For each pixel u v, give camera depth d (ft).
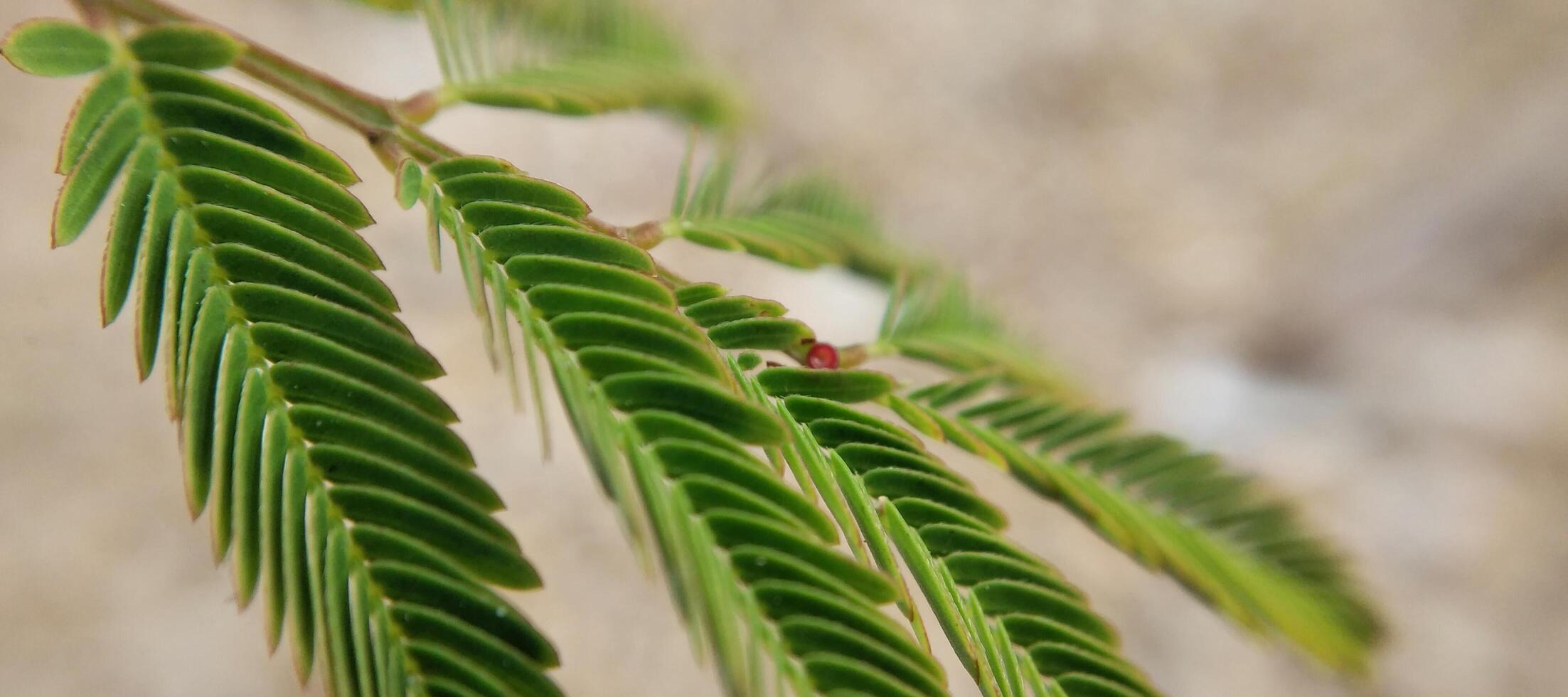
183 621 0.99
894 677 0.34
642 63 0.54
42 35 0.34
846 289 1.19
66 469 1.00
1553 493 1.29
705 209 0.42
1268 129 1.42
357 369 0.35
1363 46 1.42
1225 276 1.40
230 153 0.35
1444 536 1.27
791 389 0.36
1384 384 1.36
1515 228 1.33
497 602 0.34
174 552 1.02
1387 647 0.48
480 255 0.35
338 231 0.35
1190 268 1.40
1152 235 1.40
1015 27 1.42
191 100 0.34
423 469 0.34
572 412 0.34
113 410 1.04
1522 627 1.23
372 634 0.34
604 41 0.55
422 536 0.34
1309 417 1.35
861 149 1.32
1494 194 1.34
